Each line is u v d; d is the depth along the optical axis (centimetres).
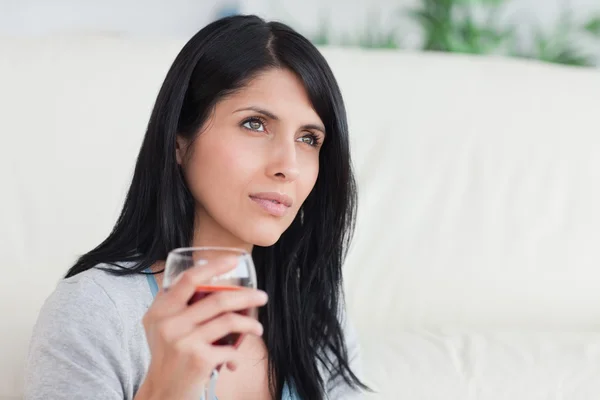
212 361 105
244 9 455
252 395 165
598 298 259
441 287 250
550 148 265
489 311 253
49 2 434
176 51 247
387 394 198
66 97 231
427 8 412
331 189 170
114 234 160
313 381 168
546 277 256
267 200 149
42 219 223
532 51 421
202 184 152
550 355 218
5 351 208
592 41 422
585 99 274
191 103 152
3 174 223
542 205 261
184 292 105
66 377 135
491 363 212
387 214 252
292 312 171
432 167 257
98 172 229
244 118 149
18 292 215
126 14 444
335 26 458
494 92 269
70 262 222
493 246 254
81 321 141
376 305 246
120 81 237
